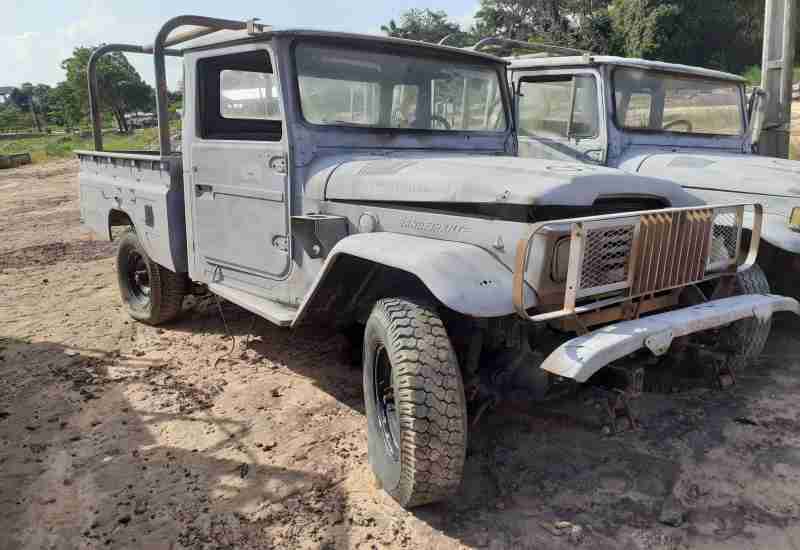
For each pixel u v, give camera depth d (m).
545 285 2.77
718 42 31.42
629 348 2.57
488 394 2.98
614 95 5.39
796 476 3.07
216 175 4.16
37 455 3.45
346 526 2.79
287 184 3.64
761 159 5.43
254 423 3.73
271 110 3.76
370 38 3.74
